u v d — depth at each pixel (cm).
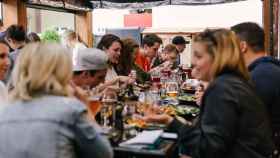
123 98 300
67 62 167
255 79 226
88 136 162
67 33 596
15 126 158
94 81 248
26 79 163
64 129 157
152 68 528
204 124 179
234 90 178
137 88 367
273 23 557
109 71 365
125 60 407
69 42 591
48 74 163
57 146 155
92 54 245
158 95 366
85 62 241
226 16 902
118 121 235
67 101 163
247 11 877
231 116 175
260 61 233
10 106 163
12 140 156
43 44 168
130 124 238
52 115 158
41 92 164
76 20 802
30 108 160
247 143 180
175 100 357
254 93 186
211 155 175
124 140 208
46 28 676
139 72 427
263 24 570
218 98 177
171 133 218
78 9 730
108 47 371
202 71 191
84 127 161
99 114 236
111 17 982
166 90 411
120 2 745
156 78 439
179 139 197
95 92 252
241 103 177
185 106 331
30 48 167
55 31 607
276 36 554
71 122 158
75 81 243
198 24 920
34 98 162
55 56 165
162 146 202
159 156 190
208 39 188
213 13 911
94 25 945
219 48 186
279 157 225
